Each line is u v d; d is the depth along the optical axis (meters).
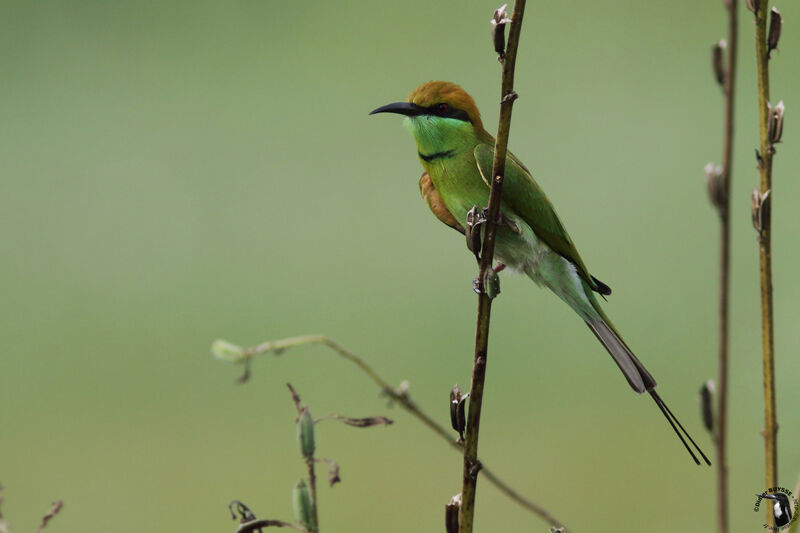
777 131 3.71
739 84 12.24
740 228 10.95
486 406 10.05
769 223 3.73
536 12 13.52
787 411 8.66
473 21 13.73
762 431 3.71
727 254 3.77
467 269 11.16
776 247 10.63
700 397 3.67
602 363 10.36
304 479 3.14
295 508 3.08
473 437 3.54
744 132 11.61
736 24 3.84
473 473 3.53
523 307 10.75
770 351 3.73
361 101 13.02
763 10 3.74
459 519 3.52
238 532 3.10
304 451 3.10
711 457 9.24
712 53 3.90
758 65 3.78
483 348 3.63
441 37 13.62
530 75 12.82
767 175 3.74
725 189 3.78
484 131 6.31
